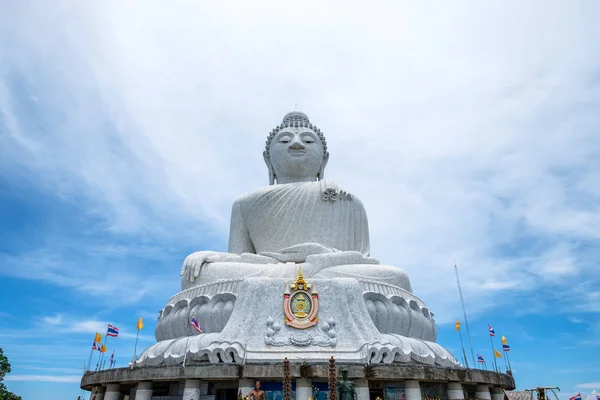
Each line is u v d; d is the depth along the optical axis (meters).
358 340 15.09
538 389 17.81
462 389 15.16
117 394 15.74
